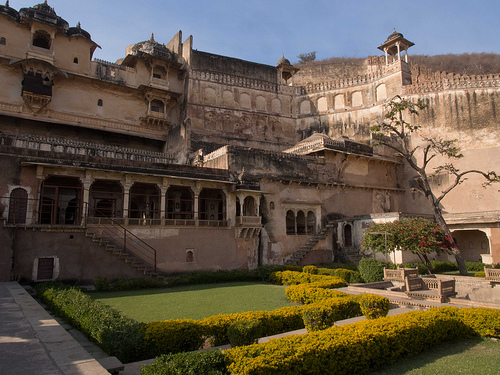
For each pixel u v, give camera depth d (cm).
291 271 1753
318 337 614
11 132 2778
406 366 637
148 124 3266
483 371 602
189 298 1273
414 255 2316
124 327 689
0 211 1525
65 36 3009
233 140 3456
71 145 2538
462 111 3125
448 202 3052
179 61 3600
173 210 2258
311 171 2675
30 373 445
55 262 1509
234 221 2145
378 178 3133
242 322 644
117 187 2175
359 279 1680
